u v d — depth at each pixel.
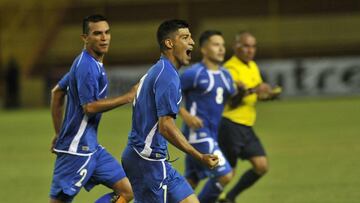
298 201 25.31
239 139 25.08
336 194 26.28
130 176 17.17
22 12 99.00
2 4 100.44
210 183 23.42
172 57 16.70
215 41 23.59
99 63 18.73
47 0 98.50
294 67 76.31
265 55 89.81
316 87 75.94
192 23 92.56
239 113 25.09
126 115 67.19
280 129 49.44
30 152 42.94
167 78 16.20
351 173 30.94
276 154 37.66
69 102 18.78
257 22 90.81
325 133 45.97
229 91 23.80
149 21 94.38
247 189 27.73
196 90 23.45
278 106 69.06
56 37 96.19
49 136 51.75
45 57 95.19
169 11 94.00
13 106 83.81
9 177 33.50
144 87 16.70
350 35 89.00
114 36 94.38
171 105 16.03
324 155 36.66
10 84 83.75
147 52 93.12
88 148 18.77
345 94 75.44
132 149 17.02
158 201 16.98
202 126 22.75
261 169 25.05
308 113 60.41
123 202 19.16
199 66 23.69
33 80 85.00
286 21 90.50
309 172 31.62
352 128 48.09
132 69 80.12
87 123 18.70
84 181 18.84
